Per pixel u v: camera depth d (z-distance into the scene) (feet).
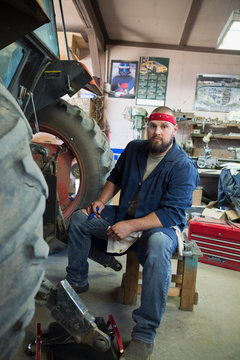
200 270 7.16
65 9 13.25
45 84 5.40
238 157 13.96
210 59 15.81
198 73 15.85
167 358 3.77
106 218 5.25
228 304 5.40
